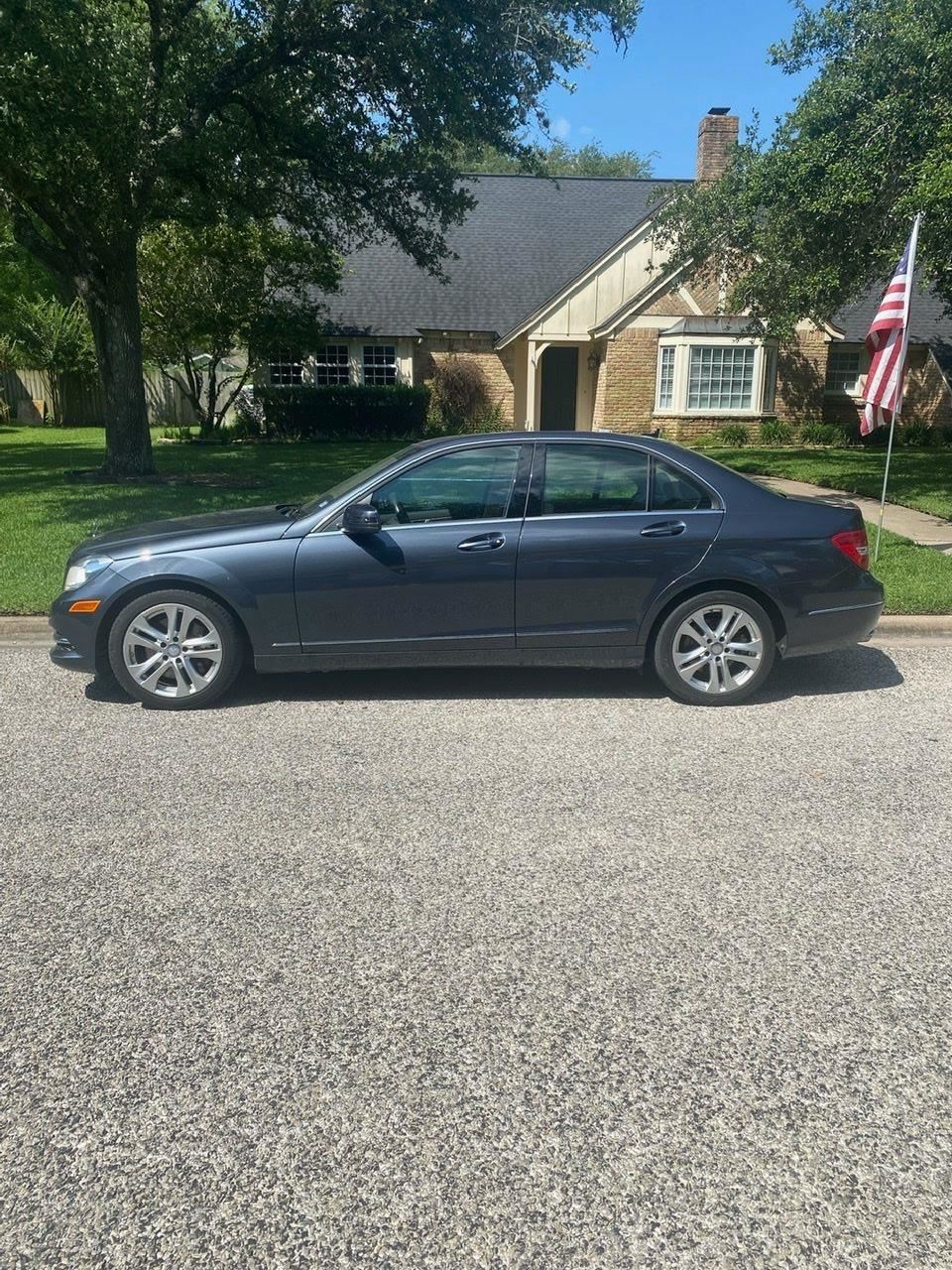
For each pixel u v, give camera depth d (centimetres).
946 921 341
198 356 2380
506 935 332
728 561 562
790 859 387
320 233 1922
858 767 484
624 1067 266
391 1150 236
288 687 622
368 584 557
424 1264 205
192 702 572
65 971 311
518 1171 230
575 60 1266
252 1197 222
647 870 378
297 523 568
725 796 449
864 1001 295
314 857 388
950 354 2308
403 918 343
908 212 1001
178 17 1255
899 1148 236
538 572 559
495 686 625
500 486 568
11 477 1447
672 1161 233
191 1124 245
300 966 313
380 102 1423
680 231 1522
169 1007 292
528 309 2433
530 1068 265
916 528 1116
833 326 2225
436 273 1702
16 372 2972
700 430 2233
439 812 431
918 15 1069
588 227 2689
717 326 2177
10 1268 204
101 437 2339
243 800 443
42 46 970
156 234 2003
